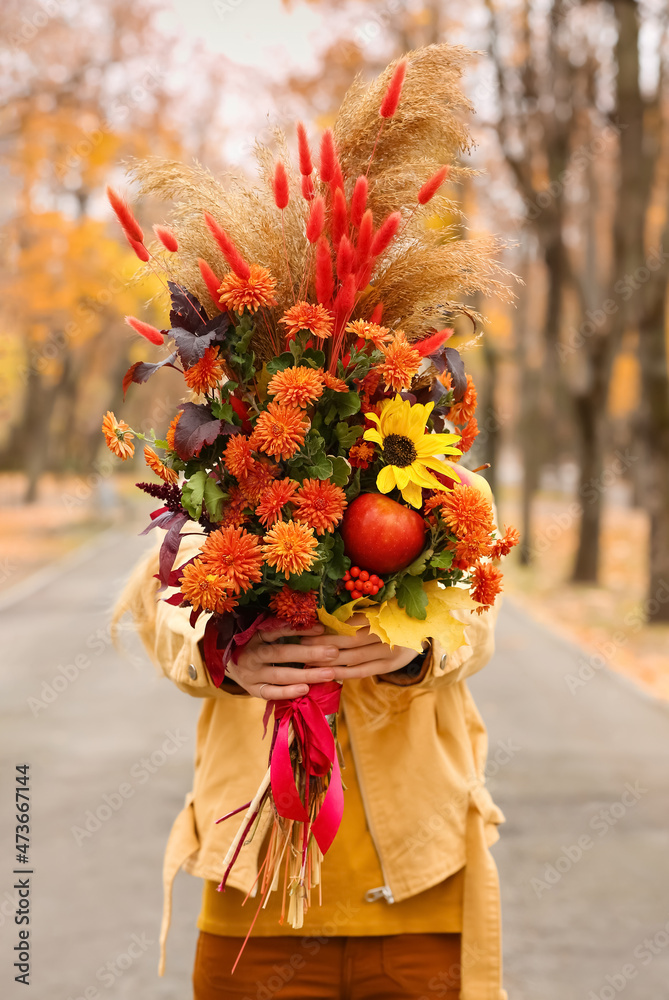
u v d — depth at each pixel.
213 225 1.63
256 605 1.69
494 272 1.75
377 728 1.95
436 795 1.96
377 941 1.91
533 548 19.53
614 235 12.18
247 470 1.62
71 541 25.03
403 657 1.77
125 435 1.67
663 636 11.09
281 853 1.80
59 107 16.70
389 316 1.76
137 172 1.75
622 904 4.16
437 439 1.65
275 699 1.74
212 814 1.98
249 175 1.80
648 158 12.20
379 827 1.92
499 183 15.47
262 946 1.91
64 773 5.95
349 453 1.67
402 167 1.75
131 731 6.97
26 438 36.94
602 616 12.97
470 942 1.92
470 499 1.61
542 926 4.00
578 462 16.17
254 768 1.97
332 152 1.67
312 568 1.59
